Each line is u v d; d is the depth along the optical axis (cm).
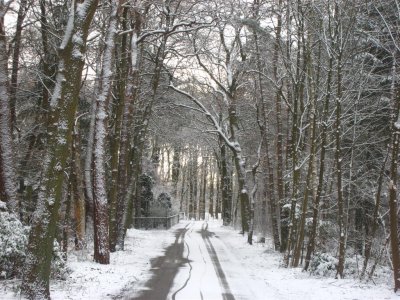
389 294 1096
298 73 1775
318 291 1145
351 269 1508
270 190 2317
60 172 924
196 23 1978
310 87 1731
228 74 2769
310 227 1902
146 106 2475
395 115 1286
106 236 1502
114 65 2002
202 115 3978
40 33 1927
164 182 5419
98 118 1520
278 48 2017
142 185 3738
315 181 1805
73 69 950
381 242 1747
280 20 1892
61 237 1593
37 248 888
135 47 1958
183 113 3569
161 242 2403
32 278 880
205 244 2378
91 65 1928
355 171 1952
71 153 1616
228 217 4003
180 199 7356
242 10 2205
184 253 1941
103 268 1373
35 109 2011
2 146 1290
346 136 1920
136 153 2139
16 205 1292
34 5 1803
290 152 2212
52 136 925
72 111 949
